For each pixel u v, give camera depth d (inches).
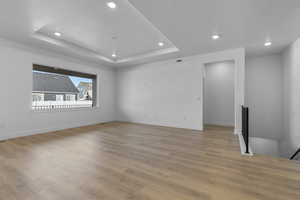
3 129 131.1
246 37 126.2
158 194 55.9
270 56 178.9
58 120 174.6
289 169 75.6
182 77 189.3
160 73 207.5
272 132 179.0
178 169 76.5
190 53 171.5
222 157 92.7
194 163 83.9
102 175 70.0
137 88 231.0
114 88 254.2
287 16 93.0
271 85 179.0
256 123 187.8
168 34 120.9
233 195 55.1
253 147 183.2
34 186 60.5
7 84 133.3
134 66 234.4
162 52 176.2
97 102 224.8
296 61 130.8
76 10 93.9
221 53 162.6
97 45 163.3
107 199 53.0
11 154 96.3
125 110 245.3
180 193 56.6
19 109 141.0
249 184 62.3
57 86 184.9
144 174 71.2
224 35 122.5
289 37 126.2
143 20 108.1
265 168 77.0
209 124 218.1
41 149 106.6
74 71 191.8
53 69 168.6
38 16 98.9
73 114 191.3
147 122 220.7
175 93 194.9
